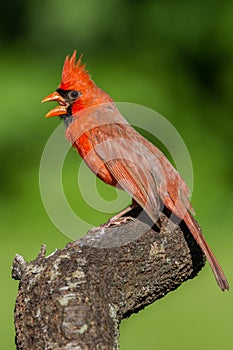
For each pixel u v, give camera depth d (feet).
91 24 49.60
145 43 50.34
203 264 21.75
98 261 19.57
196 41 50.52
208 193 46.06
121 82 48.83
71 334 17.42
